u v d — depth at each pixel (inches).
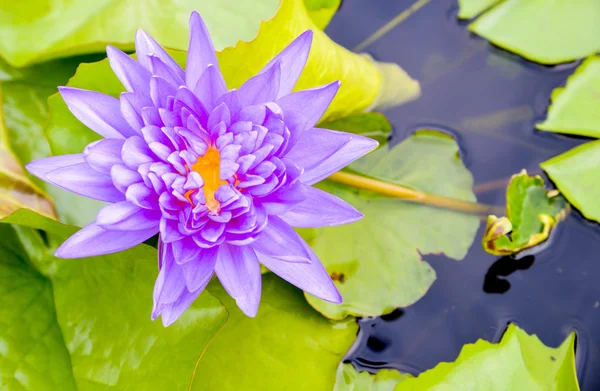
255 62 29.0
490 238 29.5
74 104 27.1
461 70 31.1
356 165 30.1
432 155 30.2
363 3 31.4
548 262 29.8
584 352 29.2
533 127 30.6
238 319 28.9
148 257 28.2
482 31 31.2
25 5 29.2
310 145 27.4
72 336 28.2
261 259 27.7
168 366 28.0
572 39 30.9
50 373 27.9
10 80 29.6
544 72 31.1
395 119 30.6
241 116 27.2
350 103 30.1
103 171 26.9
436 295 29.5
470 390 28.6
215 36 29.4
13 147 29.3
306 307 29.2
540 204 29.8
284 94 27.8
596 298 29.5
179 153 27.1
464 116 30.7
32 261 28.6
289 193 27.0
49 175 26.8
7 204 28.7
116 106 27.2
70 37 29.2
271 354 28.8
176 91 27.1
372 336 29.2
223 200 27.1
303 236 29.5
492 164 30.4
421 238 29.6
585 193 29.7
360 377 28.9
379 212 29.8
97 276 28.5
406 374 28.9
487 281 29.7
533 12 31.1
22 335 28.0
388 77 30.5
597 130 30.2
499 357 28.8
